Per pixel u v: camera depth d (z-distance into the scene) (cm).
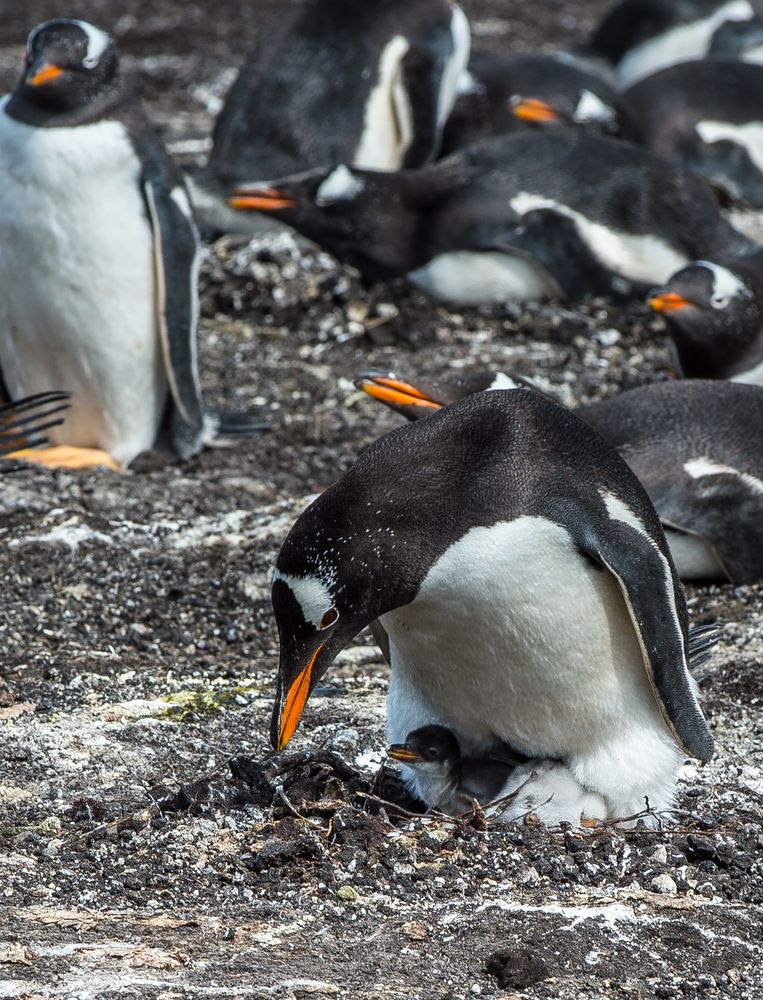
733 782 909
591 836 787
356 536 745
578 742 798
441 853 764
